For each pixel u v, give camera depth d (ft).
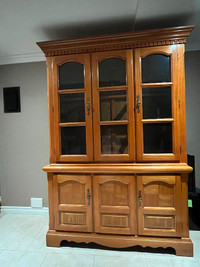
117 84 5.05
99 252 5.13
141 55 4.87
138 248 5.26
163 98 4.95
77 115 5.30
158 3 4.38
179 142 4.85
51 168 5.20
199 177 6.68
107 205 5.09
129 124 4.98
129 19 5.05
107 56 5.00
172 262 4.67
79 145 5.32
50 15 4.73
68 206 5.26
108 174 5.06
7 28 5.31
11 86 7.47
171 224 4.87
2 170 7.68
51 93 5.31
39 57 7.22
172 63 4.78
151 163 4.97
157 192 4.90
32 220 7.04
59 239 5.33
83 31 5.63
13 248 5.36
